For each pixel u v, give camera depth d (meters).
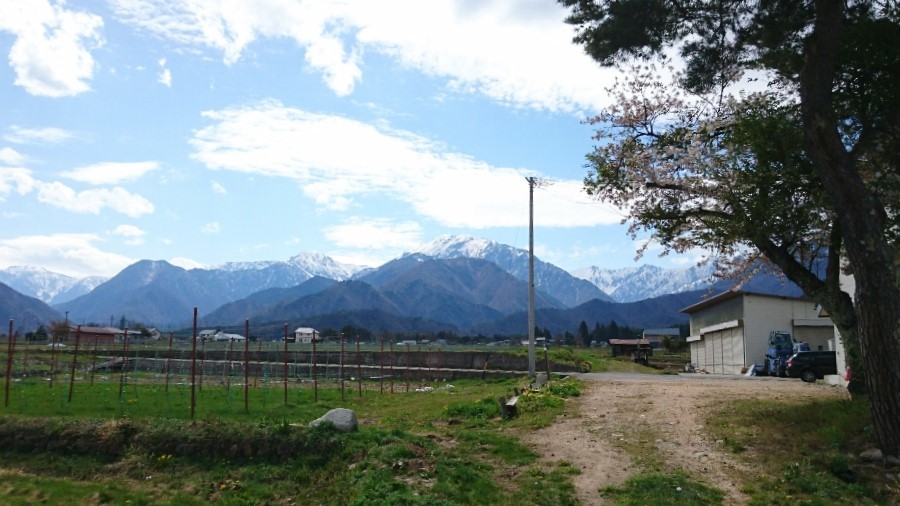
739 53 14.29
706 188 14.61
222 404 22.98
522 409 18.25
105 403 22.98
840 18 11.76
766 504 10.16
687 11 13.68
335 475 11.68
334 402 25.06
